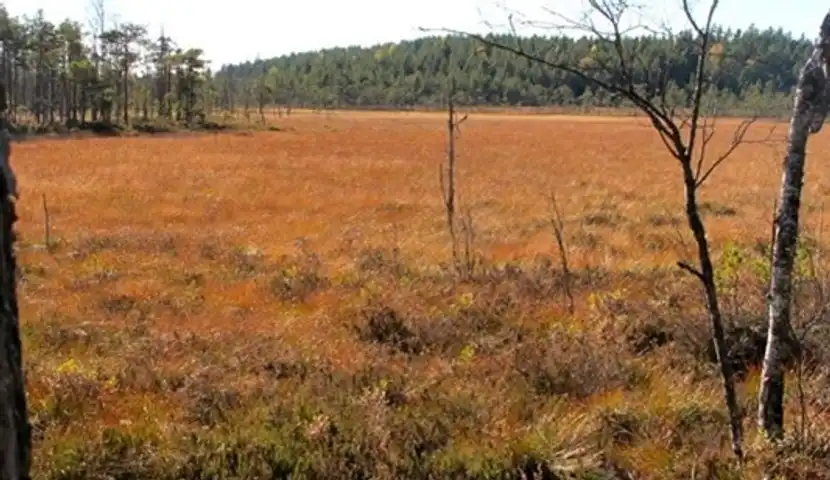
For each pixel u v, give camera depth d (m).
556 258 12.61
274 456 4.54
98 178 30.19
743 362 6.62
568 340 6.88
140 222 18.98
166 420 5.21
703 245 4.38
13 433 2.18
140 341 7.39
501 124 87.69
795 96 4.47
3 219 2.15
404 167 36.22
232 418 5.20
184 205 22.06
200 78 90.12
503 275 10.70
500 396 5.66
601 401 5.73
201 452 4.57
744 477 4.34
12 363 2.19
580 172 33.78
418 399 5.61
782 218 4.58
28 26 76.31
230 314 8.92
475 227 16.70
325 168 35.84
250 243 15.34
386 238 15.67
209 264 12.73
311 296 9.89
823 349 6.16
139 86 94.50
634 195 24.12
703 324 7.09
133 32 82.94
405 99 135.50
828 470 4.33
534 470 4.55
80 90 78.50
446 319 7.96
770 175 28.94
